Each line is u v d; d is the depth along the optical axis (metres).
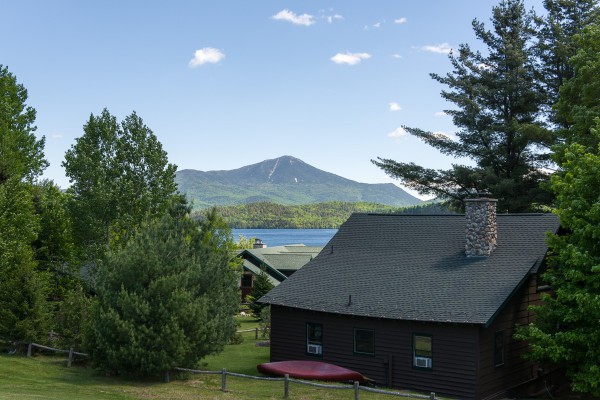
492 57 49.03
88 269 36.00
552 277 21.73
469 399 22.30
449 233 28.59
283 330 28.12
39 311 28.27
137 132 35.16
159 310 21.80
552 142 44.00
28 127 38.72
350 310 25.41
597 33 33.03
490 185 45.34
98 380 22.41
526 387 25.22
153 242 24.06
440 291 24.61
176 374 23.17
